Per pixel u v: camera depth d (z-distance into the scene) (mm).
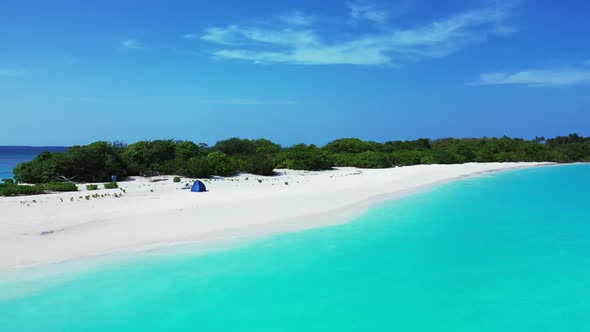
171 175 31219
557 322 8039
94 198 19281
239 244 12289
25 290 8914
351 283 9719
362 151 56750
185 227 13750
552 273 10539
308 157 41062
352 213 17156
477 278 10148
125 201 18344
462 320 8102
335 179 30688
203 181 27984
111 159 28797
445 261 11312
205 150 41844
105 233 12789
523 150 64250
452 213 17953
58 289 9008
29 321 7777
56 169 25953
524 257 11773
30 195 20422
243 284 9531
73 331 7496
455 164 52031
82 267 10180
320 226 14719
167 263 10609
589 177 36594
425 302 8844
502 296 9195
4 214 14977
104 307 8352
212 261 10852
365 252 11922
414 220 16297
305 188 24297
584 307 8664
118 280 9539
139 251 11406
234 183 26938
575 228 15273
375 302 8805
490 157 59938
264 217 15578
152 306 8438
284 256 11383
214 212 16031
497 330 7762
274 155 44344
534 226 15602
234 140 46344
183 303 8602
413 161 53281
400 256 11672
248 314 8219
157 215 15195
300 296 9023
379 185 27047
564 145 71500
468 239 13570
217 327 7754
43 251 11094
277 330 7629
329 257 11422
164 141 34406
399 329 7750
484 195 24031
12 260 10398
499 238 13750
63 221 13859
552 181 32938
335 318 8141
